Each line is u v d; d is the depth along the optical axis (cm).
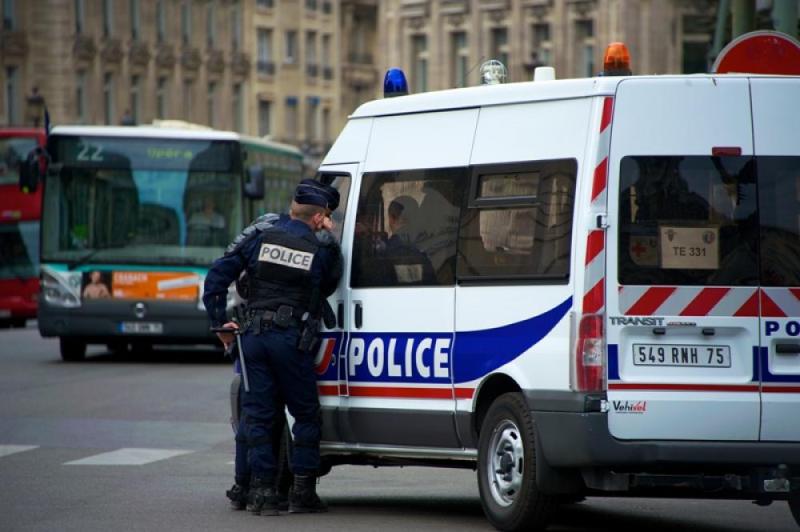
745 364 1770
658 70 11044
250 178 4966
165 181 4938
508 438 1850
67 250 4894
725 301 1769
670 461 1753
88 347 5856
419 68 13088
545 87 1852
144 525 1961
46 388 3991
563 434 1766
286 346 2017
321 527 1938
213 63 15662
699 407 1758
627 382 1753
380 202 2045
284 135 17088
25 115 13325
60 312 4859
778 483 1778
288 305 2022
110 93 14138
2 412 3438
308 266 2023
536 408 1797
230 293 4791
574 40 11719
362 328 2039
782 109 1794
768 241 1778
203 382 4181
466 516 2053
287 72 17038
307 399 2041
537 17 12000
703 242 1772
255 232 2048
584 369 1752
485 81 2052
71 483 2392
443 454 1959
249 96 16425
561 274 1788
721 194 1778
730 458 1761
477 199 1916
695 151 1777
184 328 4856
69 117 13450
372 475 2567
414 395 1973
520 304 1838
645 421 1753
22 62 13325
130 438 3000
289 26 17025
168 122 5238
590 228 1759
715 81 1786
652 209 1767
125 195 4916
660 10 11038
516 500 1830
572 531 1938
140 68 14488
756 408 1767
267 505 2042
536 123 1855
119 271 4872
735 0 3183
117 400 3691
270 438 2047
